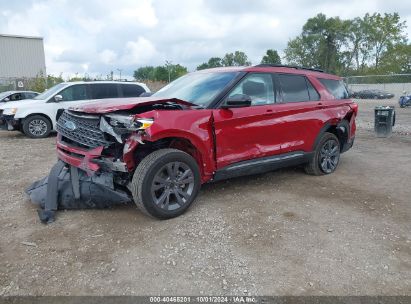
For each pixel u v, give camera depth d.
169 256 3.63
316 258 3.61
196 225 4.29
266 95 5.44
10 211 4.74
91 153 4.26
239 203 5.00
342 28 84.44
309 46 87.94
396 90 40.25
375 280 3.27
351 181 6.13
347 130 6.80
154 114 4.16
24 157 8.33
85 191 4.55
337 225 4.34
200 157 4.66
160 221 4.39
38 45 45.22
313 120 5.99
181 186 4.45
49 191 4.62
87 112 4.36
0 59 42.69
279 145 5.55
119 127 4.11
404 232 4.19
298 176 6.36
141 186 4.12
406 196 5.39
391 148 9.23
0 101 17.97
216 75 5.39
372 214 4.69
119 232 4.11
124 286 3.17
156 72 70.81
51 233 4.10
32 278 3.28
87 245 3.84
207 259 3.58
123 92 12.27
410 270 3.43
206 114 4.61
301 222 4.41
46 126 11.82
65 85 11.99
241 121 4.96
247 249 3.77
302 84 6.04
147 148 4.46
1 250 3.75
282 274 3.35
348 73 83.25
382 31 80.44
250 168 5.21
